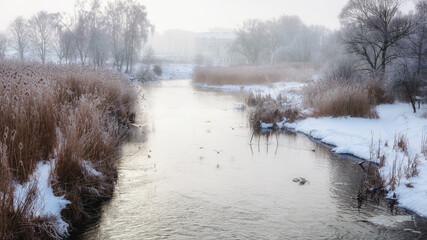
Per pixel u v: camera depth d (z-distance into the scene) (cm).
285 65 4362
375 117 1406
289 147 1129
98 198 692
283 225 619
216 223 621
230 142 1177
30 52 5106
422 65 1555
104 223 611
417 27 1664
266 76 3225
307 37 5644
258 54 6769
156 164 923
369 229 611
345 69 1967
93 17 4722
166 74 5147
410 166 850
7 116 658
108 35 4744
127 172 855
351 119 1391
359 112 1420
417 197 710
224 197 729
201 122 1516
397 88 1638
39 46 5028
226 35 14950
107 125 1066
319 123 1376
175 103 2112
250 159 992
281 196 741
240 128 1412
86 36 4669
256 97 2066
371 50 2170
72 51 4791
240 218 641
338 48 3497
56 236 528
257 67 4206
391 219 647
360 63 2161
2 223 465
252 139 1228
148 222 618
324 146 1151
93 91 1220
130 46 4766
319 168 926
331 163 968
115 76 1673
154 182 797
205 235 582
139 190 750
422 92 1559
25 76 1027
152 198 712
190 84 3700
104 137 818
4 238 463
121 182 788
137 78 4253
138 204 684
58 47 5119
